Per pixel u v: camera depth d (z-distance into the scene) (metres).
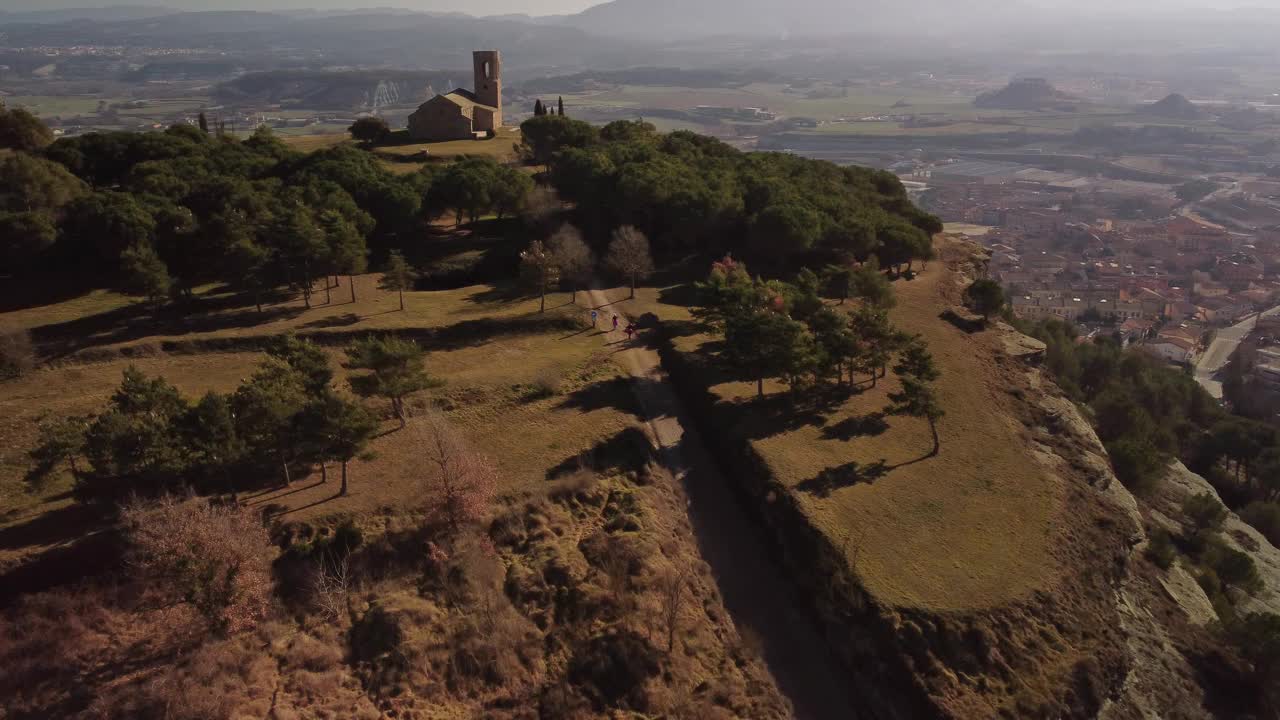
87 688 39.16
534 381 68.12
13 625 41.22
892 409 61.62
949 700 41.38
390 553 47.56
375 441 58.81
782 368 64.94
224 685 39.22
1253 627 49.91
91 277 85.00
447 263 96.12
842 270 90.81
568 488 53.88
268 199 92.62
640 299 89.31
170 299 81.31
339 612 43.91
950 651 43.31
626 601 46.06
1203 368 173.38
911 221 118.19
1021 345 84.12
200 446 48.03
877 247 101.75
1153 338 184.12
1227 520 78.94
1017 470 59.53
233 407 50.53
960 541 50.81
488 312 82.69
